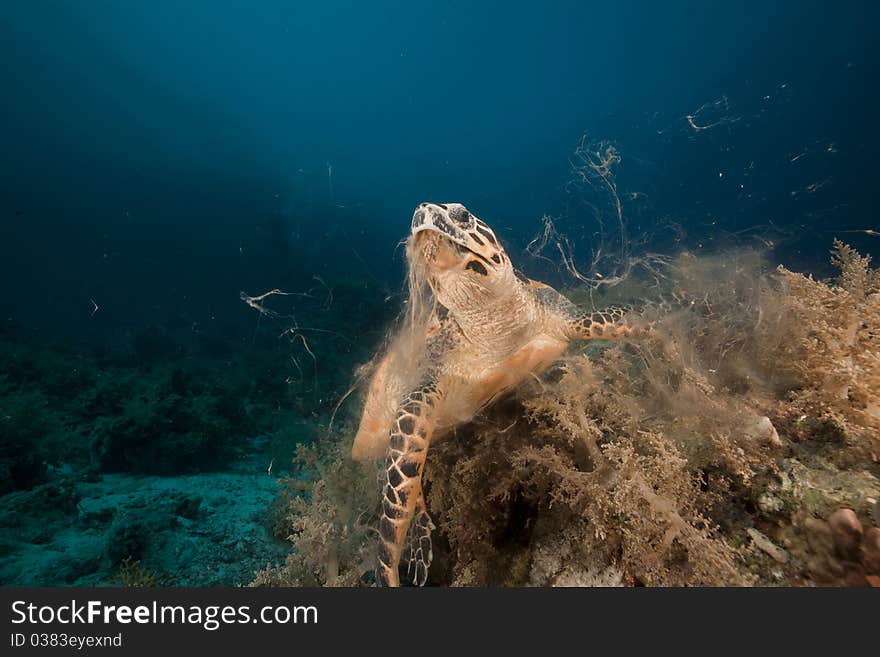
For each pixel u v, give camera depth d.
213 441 9.05
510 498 3.14
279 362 14.49
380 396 4.21
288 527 5.66
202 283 33.75
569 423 2.74
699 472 2.43
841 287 2.96
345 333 15.32
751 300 3.30
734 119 22.62
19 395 9.86
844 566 1.93
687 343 3.15
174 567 5.27
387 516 2.93
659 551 2.27
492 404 3.54
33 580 5.07
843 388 2.38
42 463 7.62
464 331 3.40
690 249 6.58
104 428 8.90
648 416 2.83
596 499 2.45
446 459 3.50
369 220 49.91
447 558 3.47
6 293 30.45
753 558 2.13
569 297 5.64
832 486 2.12
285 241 38.59
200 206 48.31
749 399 2.72
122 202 46.75
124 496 7.26
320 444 5.73
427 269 3.38
